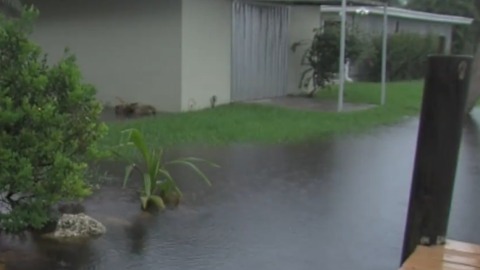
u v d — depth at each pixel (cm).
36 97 461
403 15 2405
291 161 808
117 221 526
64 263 434
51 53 1399
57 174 458
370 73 2258
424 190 374
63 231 487
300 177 718
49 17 1390
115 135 876
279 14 1527
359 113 1284
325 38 1541
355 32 1666
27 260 436
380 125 1162
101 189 622
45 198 464
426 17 2572
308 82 1634
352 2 1433
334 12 2017
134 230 507
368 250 479
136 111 1212
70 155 480
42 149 455
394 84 2086
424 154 372
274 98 1517
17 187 450
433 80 365
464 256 356
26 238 477
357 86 1914
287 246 482
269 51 1509
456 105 364
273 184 679
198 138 926
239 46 1402
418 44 2391
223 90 1362
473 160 866
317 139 982
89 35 1345
